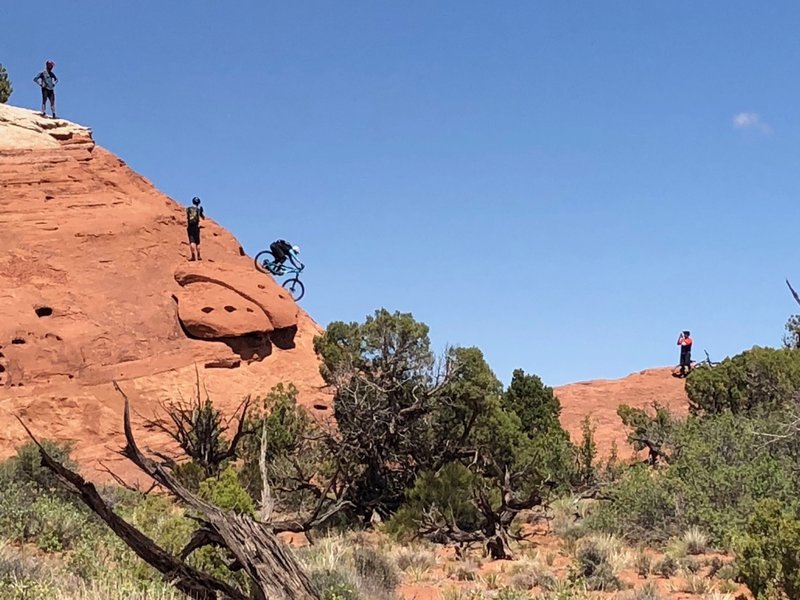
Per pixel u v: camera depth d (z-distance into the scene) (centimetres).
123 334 4231
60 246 4506
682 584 1520
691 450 2283
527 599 1248
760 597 1134
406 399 2839
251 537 724
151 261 4638
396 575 1531
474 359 2916
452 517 2194
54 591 910
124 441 3775
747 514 1952
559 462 2917
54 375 3969
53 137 5262
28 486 2062
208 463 2733
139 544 764
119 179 5206
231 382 4262
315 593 715
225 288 4666
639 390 4888
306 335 4878
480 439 2877
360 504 2569
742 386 3428
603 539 2006
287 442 2889
